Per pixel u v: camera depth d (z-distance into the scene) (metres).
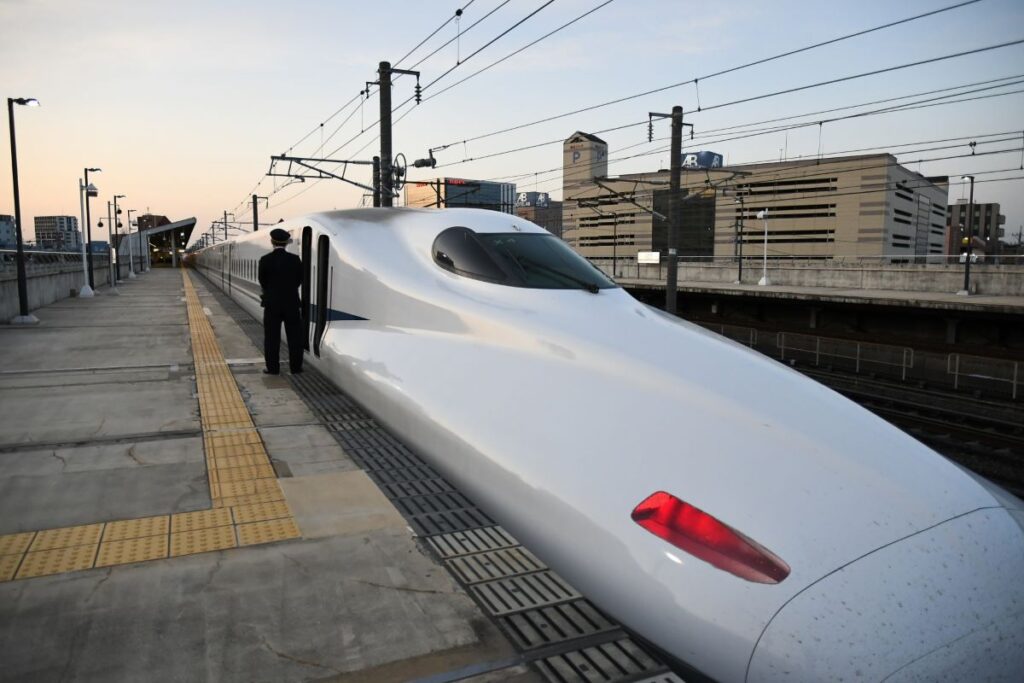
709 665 2.11
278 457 4.54
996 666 1.98
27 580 2.84
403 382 4.20
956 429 11.03
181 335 10.91
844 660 1.92
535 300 3.94
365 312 5.41
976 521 2.27
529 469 2.87
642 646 2.38
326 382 6.89
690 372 2.94
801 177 61.69
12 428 5.18
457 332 4.14
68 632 2.47
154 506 3.66
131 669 2.27
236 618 2.58
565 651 2.46
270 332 7.27
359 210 6.70
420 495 3.97
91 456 4.51
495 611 2.73
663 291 33.28
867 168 58.28
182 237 88.19
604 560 2.42
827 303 25.19
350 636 2.49
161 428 5.21
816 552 2.10
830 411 2.74
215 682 2.22
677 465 2.47
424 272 4.80
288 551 3.14
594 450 2.72
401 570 2.98
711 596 2.11
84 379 7.11
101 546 3.16
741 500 2.28
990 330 20.52
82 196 25.09
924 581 2.04
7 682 2.19
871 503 2.25
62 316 14.16
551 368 3.31
